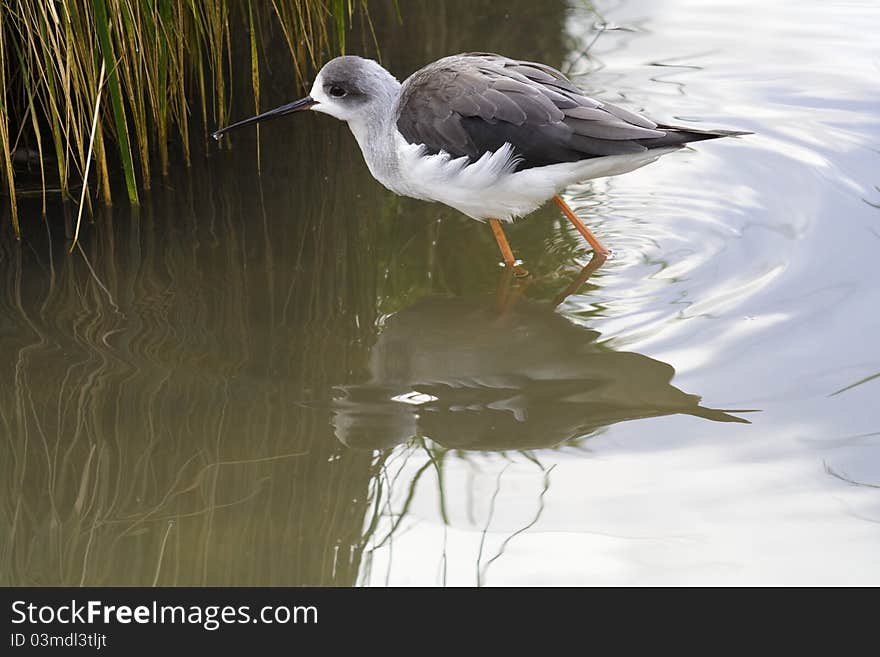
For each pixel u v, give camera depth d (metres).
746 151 12.69
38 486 8.04
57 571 7.34
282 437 8.52
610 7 16.56
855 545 7.23
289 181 12.60
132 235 11.56
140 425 8.65
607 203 12.02
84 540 7.57
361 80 10.66
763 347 9.35
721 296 10.15
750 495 7.71
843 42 15.17
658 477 7.94
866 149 12.57
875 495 7.65
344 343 9.74
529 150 9.95
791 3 16.48
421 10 16.25
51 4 10.93
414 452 8.33
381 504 7.80
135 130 12.96
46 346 9.65
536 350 9.56
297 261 11.10
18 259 11.11
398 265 11.06
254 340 9.79
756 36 15.47
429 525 7.60
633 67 14.65
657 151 9.84
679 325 9.74
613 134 9.82
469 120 10.05
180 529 7.64
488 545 7.39
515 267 10.95
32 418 8.71
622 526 7.50
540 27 15.85
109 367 9.35
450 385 9.13
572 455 8.22
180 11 12.09
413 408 8.84
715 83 14.20
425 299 10.45
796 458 8.05
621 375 9.11
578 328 9.82
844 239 10.93
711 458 8.11
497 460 8.22
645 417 8.61
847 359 9.13
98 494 7.96
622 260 10.91
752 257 10.76
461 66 10.46
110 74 11.04
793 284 10.24
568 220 11.73
